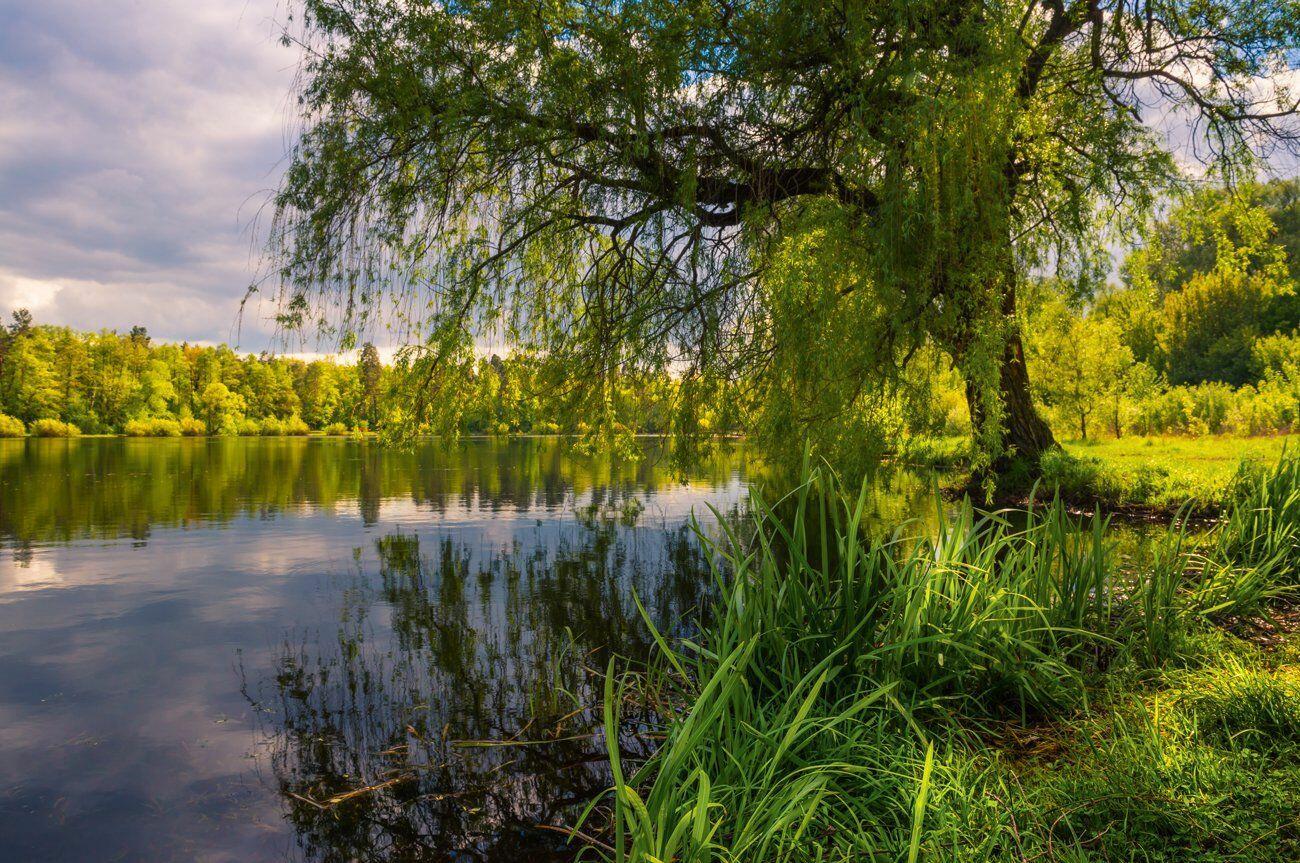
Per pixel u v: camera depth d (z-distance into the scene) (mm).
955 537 3012
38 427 57531
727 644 2359
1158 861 1612
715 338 7762
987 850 1607
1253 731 2158
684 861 1583
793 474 6836
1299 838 1663
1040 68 8852
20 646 4227
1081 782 1929
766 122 7078
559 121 7031
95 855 2092
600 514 10055
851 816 1866
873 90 6102
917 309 6188
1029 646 2760
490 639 4250
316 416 74938
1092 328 19344
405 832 2211
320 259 7035
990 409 6270
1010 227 6898
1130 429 23344
